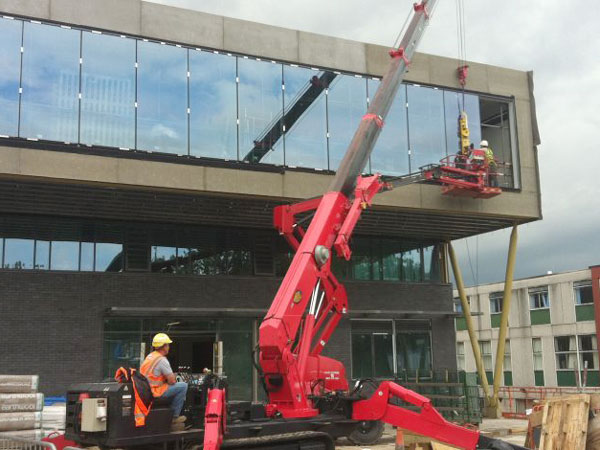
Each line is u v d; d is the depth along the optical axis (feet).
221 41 67.92
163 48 65.31
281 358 40.40
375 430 55.52
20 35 59.93
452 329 90.17
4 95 58.59
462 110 79.71
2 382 41.50
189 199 67.51
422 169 75.61
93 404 31.65
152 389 33.94
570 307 157.38
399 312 84.28
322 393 44.78
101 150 60.95
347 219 45.60
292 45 71.36
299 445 37.32
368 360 84.07
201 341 78.18
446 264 92.58
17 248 68.85
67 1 61.82
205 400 36.37
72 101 60.80
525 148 82.53
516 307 170.50
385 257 88.99
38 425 41.47
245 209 72.13
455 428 41.09
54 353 67.21
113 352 70.23
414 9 57.62
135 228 74.43
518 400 145.69
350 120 73.00
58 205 67.46
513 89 83.46
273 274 80.64
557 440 41.57
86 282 70.08
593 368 150.61
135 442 32.04
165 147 63.77
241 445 34.63
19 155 58.08
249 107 68.23
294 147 69.67
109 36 63.26
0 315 65.92
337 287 46.55
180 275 74.95
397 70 53.88
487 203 78.38
